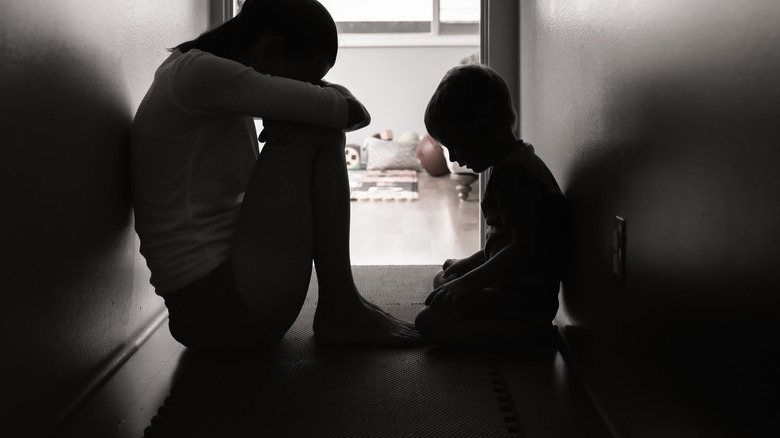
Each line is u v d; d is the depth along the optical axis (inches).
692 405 31.3
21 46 40.7
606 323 47.2
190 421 46.5
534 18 81.3
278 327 56.9
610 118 45.6
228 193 57.6
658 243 35.9
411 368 55.9
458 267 72.4
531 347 60.7
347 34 221.3
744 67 25.6
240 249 54.6
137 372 55.6
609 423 44.8
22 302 41.0
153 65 67.2
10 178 39.4
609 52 45.6
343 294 60.0
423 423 45.9
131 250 61.0
